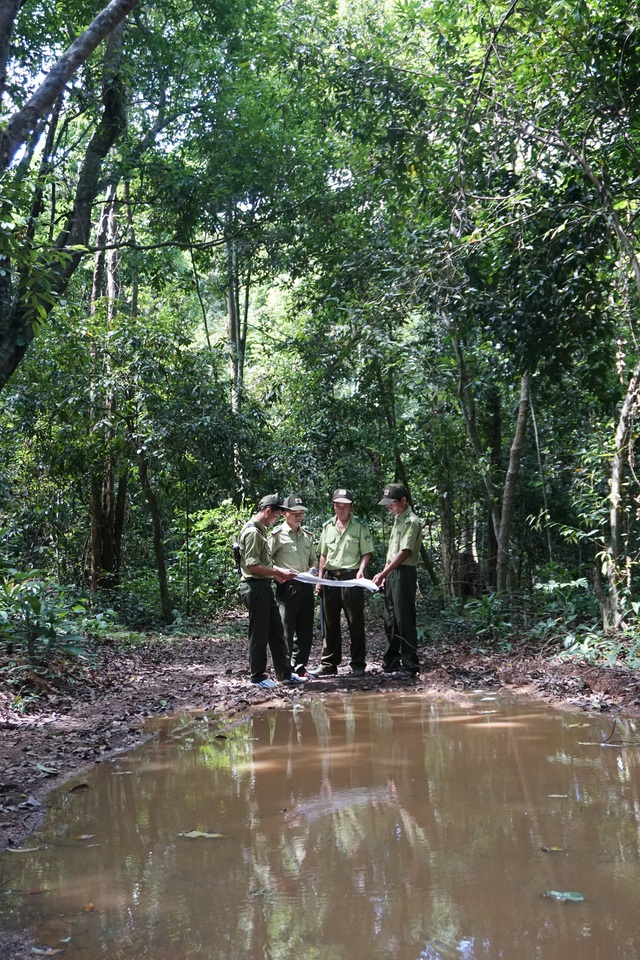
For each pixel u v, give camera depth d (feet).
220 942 8.32
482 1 32.04
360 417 49.26
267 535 28.60
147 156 43.98
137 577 54.65
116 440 44.60
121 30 40.81
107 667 28.43
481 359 43.24
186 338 45.93
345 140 45.24
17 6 17.46
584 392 37.83
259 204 47.21
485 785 13.87
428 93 36.32
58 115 38.86
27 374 43.37
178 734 19.17
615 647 24.52
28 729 19.10
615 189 28.66
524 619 34.06
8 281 33.37
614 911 8.77
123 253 51.62
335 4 39.91
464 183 32.83
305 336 50.42
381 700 23.20
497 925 8.52
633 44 27.02
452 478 52.70
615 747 16.31
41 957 8.11
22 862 10.86
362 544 29.07
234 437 44.27
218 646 37.86
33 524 50.19
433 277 33.42
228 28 45.62
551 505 50.19
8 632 25.49
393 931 8.45
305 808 12.91
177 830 12.00
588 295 29.25
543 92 29.71
